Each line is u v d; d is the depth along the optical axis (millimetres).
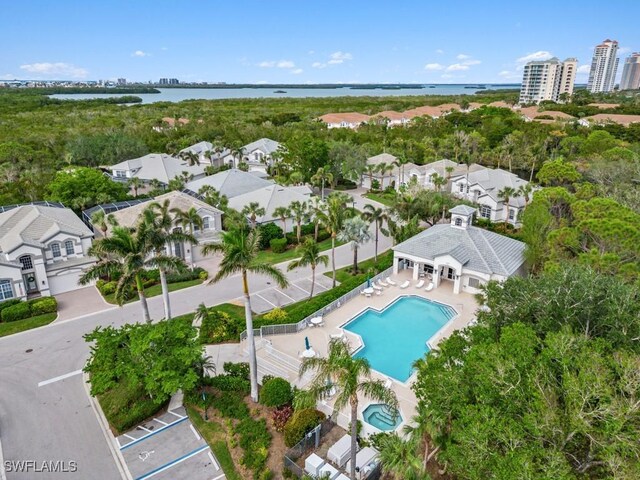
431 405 20109
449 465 20797
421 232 53781
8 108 168750
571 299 24453
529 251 40938
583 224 33125
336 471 22766
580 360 18406
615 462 15305
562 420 17078
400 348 35969
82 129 121812
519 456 15359
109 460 24531
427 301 43812
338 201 51656
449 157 106750
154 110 187625
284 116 159250
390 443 20891
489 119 132750
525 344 19922
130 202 64000
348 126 160500
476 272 43562
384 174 90188
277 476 23125
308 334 37344
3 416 27859
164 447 25281
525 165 96312
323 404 28359
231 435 25828
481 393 18375
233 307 42219
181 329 28891
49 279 45125
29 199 67812
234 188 72438
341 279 49062
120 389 28859
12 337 37031
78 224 51156
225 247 27219
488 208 67562
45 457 24672
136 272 32000
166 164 88062
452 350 23344
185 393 28875
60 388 30641
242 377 30609
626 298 23344
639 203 46688
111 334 29406
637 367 17609
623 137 105438
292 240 60219
